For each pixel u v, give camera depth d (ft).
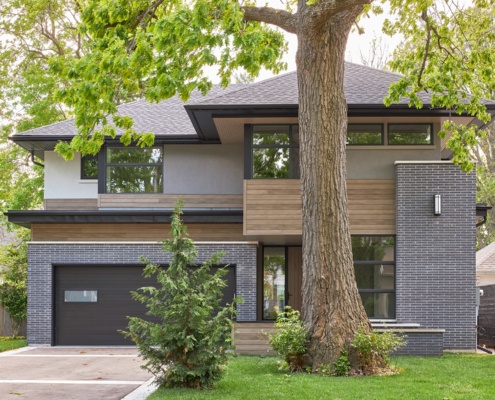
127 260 65.10
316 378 39.45
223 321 38.22
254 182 60.08
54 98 39.42
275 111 58.75
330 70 43.86
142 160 71.56
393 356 53.26
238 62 43.06
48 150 75.05
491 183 117.91
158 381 38.29
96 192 74.49
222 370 38.09
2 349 61.87
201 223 66.54
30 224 69.56
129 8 43.14
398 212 59.47
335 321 42.29
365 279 59.72
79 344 65.05
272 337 44.50
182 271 37.76
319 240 43.19
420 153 60.75
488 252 103.50
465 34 57.00
